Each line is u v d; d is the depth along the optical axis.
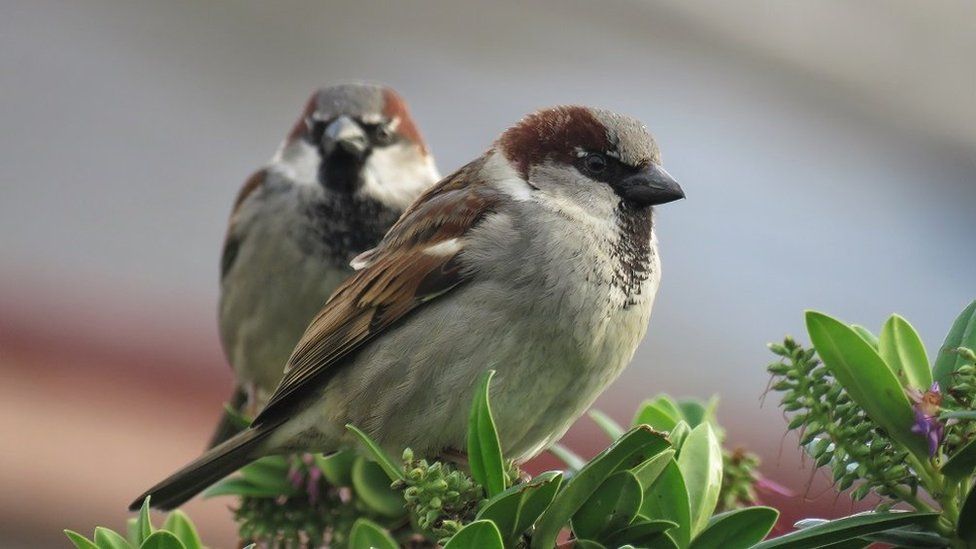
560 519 4.07
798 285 13.40
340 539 5.90
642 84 15.22
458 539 3.71
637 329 6.49
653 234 6.64
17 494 10.10
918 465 4.09
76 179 12.12
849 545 4.09
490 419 4.32
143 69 13.92
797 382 4.15
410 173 9.46
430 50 15.06
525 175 6.66
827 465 4.24
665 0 17.05
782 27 17.52
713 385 11.84
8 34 13.52
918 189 15.63
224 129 13.55
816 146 15.48
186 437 10.95
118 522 10.32
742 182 14.43
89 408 10.66
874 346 4.41
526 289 6.28
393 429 6.54
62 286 11.12
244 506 6.05
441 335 6.41
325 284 9.22
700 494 4.34
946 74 17.56
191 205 12.49
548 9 16.06
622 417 11.33
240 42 14.80
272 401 6.86
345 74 14.52
